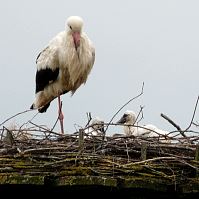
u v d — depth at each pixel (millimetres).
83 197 11562
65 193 11523
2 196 11445
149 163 11523
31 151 11500
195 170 11516
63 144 12062
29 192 11469
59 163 11227
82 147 11703
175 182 11289
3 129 12562
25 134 13125
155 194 11547
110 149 12055
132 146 12180
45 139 12547
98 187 11133
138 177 11211
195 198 11625
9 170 11055
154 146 12172
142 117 15617
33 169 11117
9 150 11844
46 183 11008
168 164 11578
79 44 18297
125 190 11375
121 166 11234
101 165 11344
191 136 12836
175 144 12516
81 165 11289
